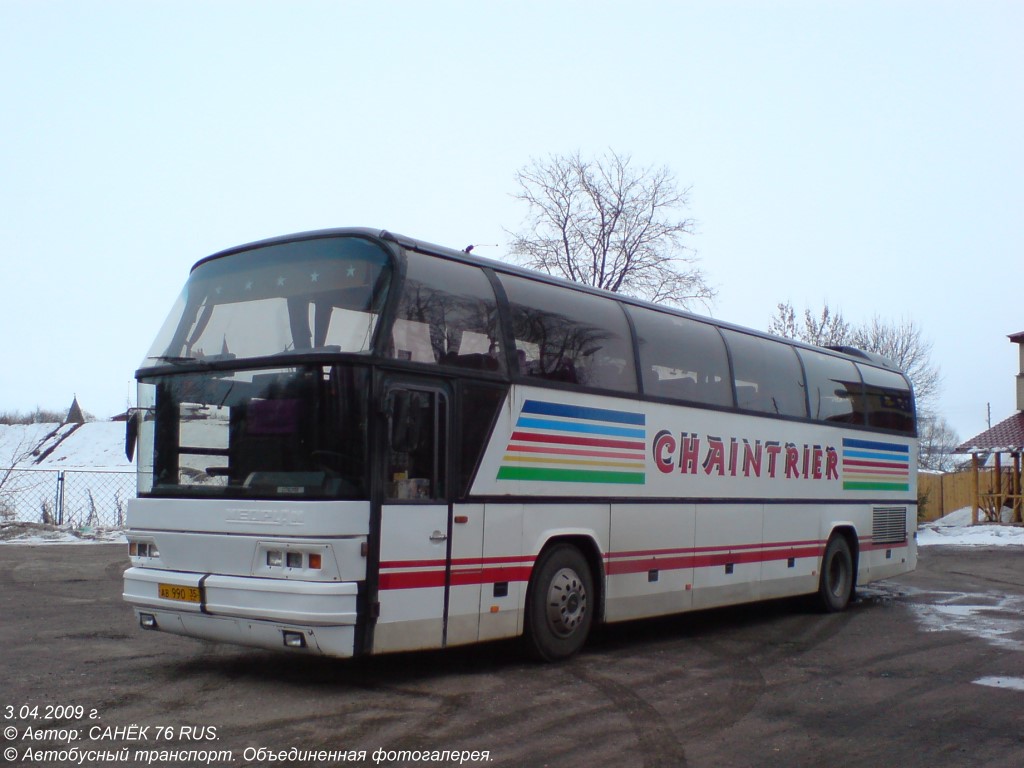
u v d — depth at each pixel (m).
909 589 17.48
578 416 9.71
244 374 8.04
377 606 7.56
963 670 9.61
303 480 7.55
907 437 16.45
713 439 11.72
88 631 10.36
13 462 24.14
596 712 7.58
